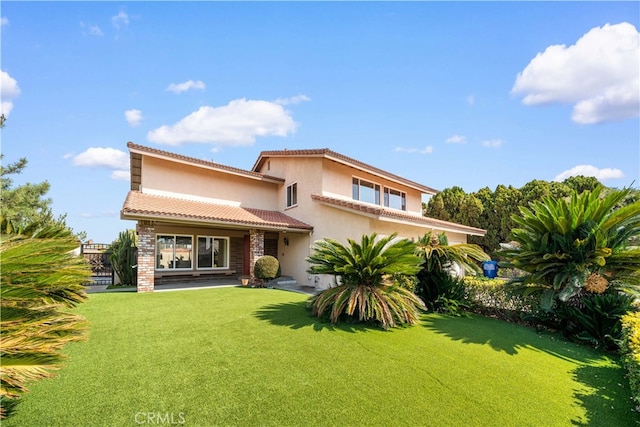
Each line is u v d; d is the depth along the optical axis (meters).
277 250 19.25
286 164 19.12
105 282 16.86
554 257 7.88
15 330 2.90
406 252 7.88
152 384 4.40
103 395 4.08
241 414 3.74
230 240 18.97
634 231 7.63
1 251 3.03
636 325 5.43
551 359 6.05
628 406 4.30
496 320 9.11
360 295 7.73
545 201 8.82
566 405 4.27
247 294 12.00
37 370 2.75
